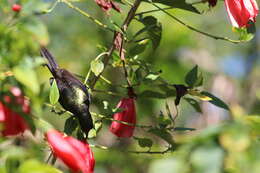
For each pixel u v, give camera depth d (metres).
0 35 5.20
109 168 13.18
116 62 7.96
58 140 5.59
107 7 7.60
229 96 17.17
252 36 7.78
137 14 7.75
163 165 4.30
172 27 15.26
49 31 15.84
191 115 15.88
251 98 16.97
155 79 7.87
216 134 4.33
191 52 16.39
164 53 15.46
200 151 4.27
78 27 15.82
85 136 6.90
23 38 5.21
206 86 17.19
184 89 7.81
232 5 7.48
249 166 4.23
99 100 7.82
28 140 5.55
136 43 8.09
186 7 7.70
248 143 4.27
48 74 11.62
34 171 4.91
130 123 7.89
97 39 14.83
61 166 9.22
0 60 5.20
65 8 15.70
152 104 12.93
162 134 7.60
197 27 16.42
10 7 5.53
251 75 17.72
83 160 5.74
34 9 5.37
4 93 5.44
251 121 4.44
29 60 5.19
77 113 6.80
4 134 5.55
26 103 5.53
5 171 5.17
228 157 4.27
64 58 15.82
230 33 18.14
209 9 7.82
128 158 12.67
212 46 17.69
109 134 13.41
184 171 4.28
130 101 7.93
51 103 6.43
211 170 4.19
